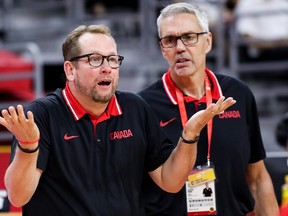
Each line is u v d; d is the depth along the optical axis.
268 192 8.40
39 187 6.59
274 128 15.79
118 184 6.64
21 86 14.34
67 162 6.55
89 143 6.67
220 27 15.37
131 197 6.72
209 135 7.83
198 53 7.80
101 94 6.54
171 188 6.91
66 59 6.71
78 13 17.20
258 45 15.89
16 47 14.41
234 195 7.91
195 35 7.76
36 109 6.66
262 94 16.72
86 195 6.50
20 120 5.92
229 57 16.20
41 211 6.57
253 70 15.97
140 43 16.55
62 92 6.88
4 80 14.16
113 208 6.53
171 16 7.80
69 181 6.50
